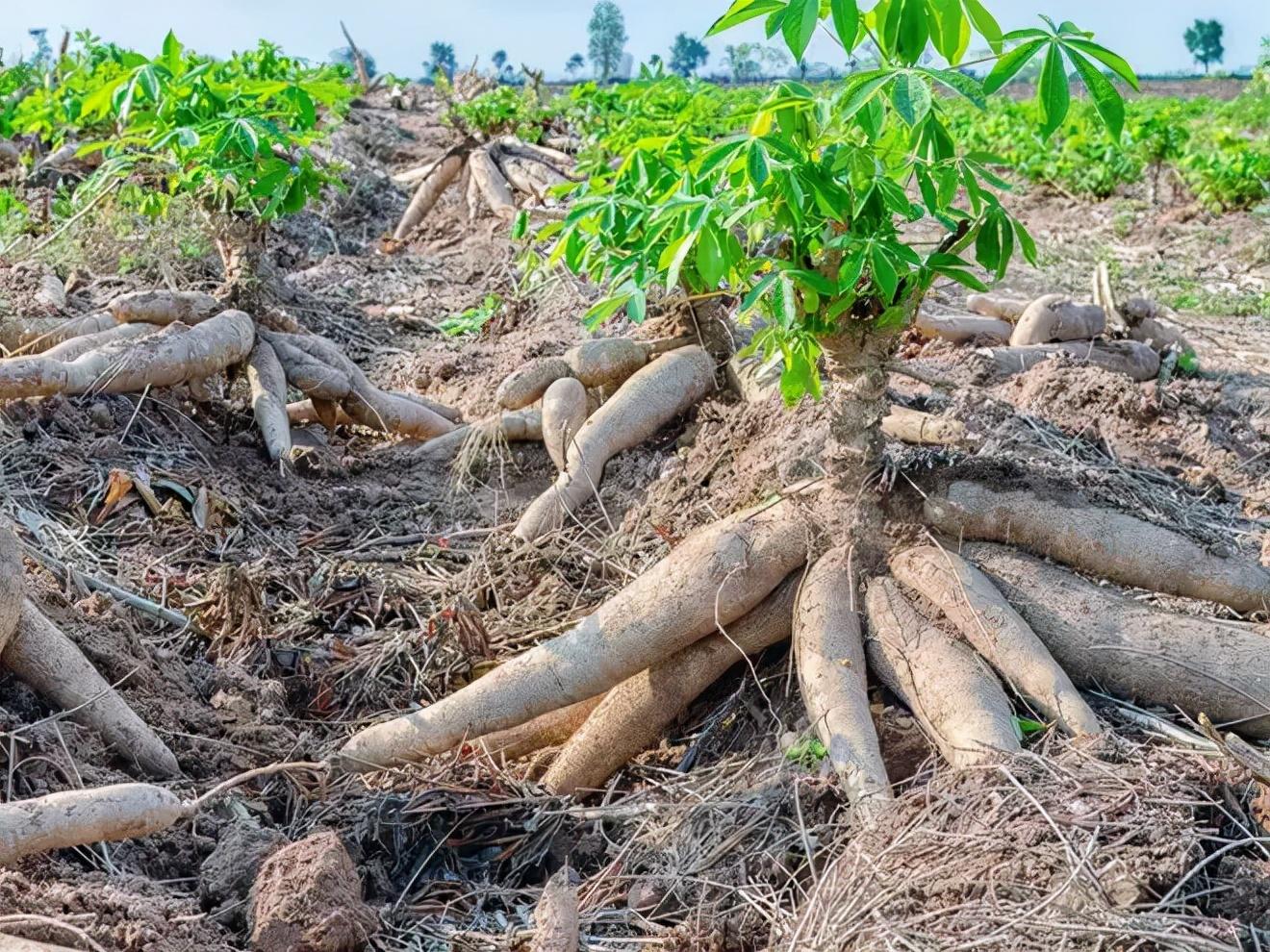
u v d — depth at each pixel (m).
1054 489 1.65
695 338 2.48
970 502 1.65
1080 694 1.60
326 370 2.58
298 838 1.60
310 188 2.59
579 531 2.27
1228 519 2.11
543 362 2.43
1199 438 2.42
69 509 2.13
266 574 2.09
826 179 1.49
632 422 2.37
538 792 1.70
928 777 1.56
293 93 2.57
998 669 1.58
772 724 1.70
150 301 2.54
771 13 1.43
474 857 1.65
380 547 2.28
